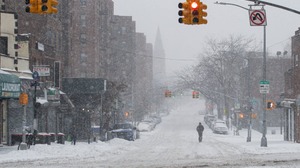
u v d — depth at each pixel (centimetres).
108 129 6266
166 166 2392
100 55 11450
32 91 4453
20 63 4072
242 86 10306
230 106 11319
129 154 3472
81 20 10444
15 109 4191
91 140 5219
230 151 3819
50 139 3991
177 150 4006
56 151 3288
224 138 6800
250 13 3005
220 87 11025
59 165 2441
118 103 7744
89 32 10488
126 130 6028
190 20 2503
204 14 2519
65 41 8050
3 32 3881
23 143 3231
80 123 5816
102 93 6109
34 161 2675
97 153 3456
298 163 2500
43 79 4888
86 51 10462
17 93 3572
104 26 11912
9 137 3988
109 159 2891
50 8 2333
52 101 4925
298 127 5306
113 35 13875
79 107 5853
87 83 6128
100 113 6116
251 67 10119
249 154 3378
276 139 6350
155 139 6562
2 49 3878
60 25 6028
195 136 7438
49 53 5234
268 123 10806
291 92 5775
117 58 13925
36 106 3588
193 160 2788
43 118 4984
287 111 5922
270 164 2458
